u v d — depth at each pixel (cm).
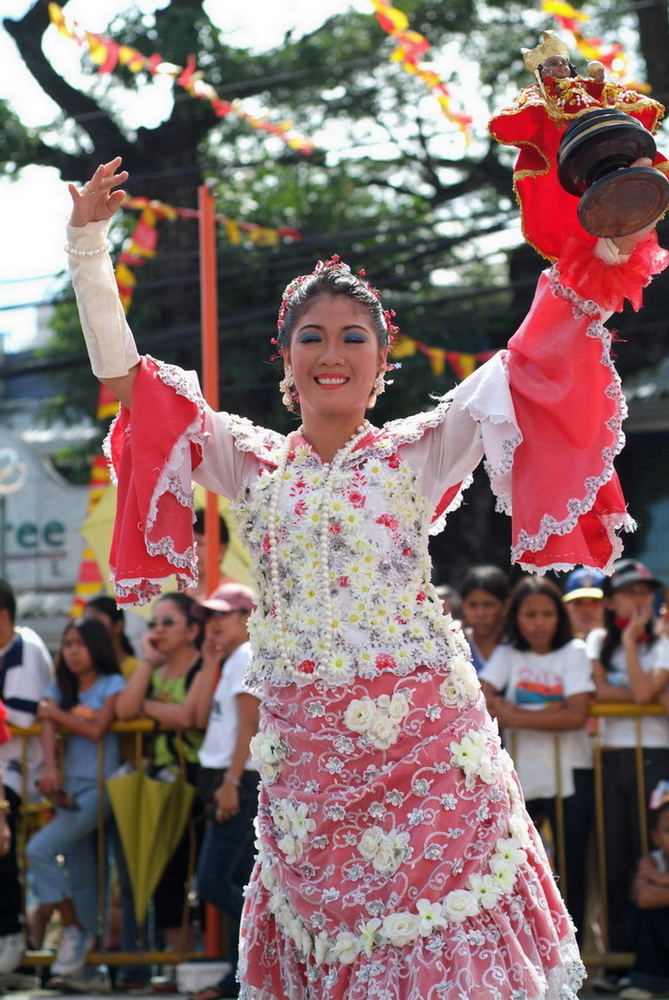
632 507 1728
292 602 379
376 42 1798
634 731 728
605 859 725
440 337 1684
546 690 726
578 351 369
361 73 1789
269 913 392
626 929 707
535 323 375
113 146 1673
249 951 392
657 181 344
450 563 1689
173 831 743
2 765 772
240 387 1619
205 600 747
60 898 752
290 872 379
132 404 381
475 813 372
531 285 1512
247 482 393
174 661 774
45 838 755
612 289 370
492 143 1806
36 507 1919
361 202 1886
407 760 370
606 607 761
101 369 381
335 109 1803
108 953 745
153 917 769
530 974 360
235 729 702
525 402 373
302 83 1755
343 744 371
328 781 373
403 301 1659
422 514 385
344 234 1408
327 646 371
